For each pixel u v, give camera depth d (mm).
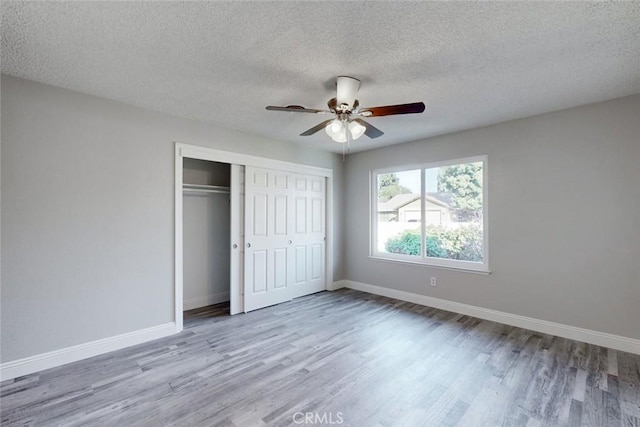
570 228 3006
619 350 2727
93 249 2695
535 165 3217
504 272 3441
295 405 1971
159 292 3080
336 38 1849
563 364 2486
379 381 2250
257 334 3150
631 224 2689
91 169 2689
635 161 2674
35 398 2049
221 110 3076
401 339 3008
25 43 1889
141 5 1545
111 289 2787
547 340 2965
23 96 2375
